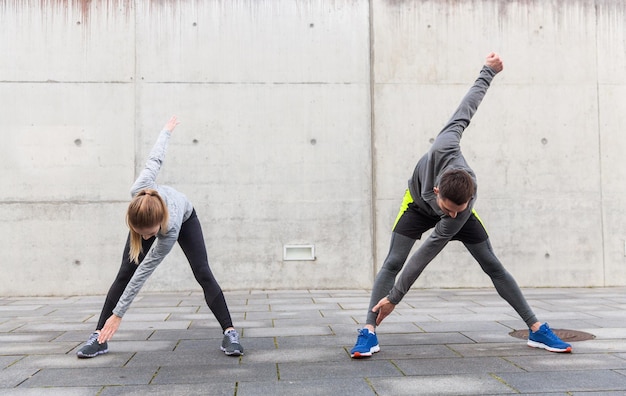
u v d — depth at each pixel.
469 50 7.02
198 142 6.69
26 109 6.54
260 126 6.77
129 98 6.64
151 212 2.69
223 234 6.65
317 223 6.75
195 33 6.77
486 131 6.98
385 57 6.93
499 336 3.80
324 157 6.80
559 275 6.93
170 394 2.51
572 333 3.88
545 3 7.13
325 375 2.82
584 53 7.15
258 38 6.83
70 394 2.51
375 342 3.25
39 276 6.43
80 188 6.52
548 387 2.57
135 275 2.95
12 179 6.46
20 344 3.65
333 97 6.86
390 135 6.89
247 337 3.82
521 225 6.94
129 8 6.69
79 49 6.62
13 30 6.59
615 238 7.04
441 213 2.84
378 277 3.27
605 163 7.08
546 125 7.05
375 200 6.81
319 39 6.89
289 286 6.67
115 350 3.44
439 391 2.53
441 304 5.46
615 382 2.65
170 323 4.45
